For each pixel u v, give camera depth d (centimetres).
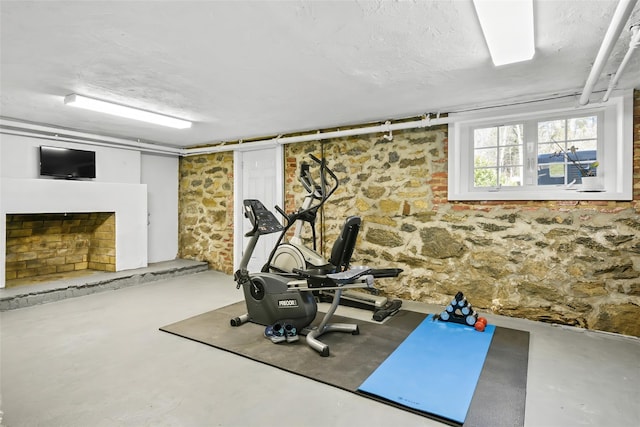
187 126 429
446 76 278
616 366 249
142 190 537
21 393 211
